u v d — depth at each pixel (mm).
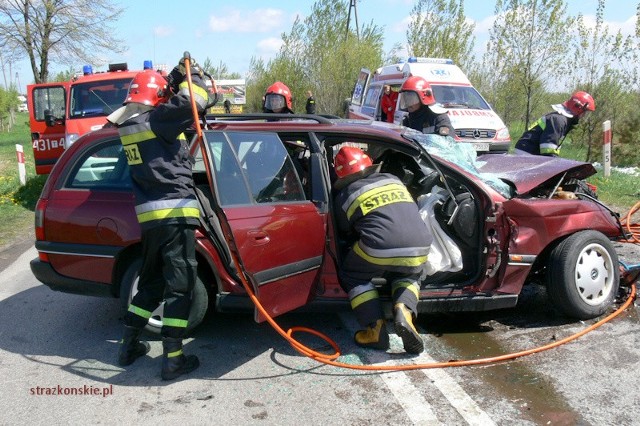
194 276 3713
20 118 54094
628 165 13031
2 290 5547
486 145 11070
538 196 4742
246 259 3605
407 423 3162
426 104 6199
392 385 3568
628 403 3264
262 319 3676
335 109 24422
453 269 4219
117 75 10781
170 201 3590
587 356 3832
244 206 3754
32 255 6875
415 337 3777
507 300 4203
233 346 4180
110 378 3754
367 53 23953
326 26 24734
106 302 5148
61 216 4176
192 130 3955
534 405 3287
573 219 4250
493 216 4086
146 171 3570
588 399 3322
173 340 3691
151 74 3762
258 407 3369
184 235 3631
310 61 25109
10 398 3518
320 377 3707
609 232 4496
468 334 4285
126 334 3895
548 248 4379
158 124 3527
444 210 4207
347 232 4133
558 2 14203
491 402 3338
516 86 15375
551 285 4293
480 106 11930
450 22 18453
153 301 3896
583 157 13633
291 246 3850
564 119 6641
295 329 4281
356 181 3994
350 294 3973
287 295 3863
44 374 3818
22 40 19516
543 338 4156
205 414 3305
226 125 4105
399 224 3848
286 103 7180
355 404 3373
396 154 4617
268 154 4047
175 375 3707
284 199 3984
